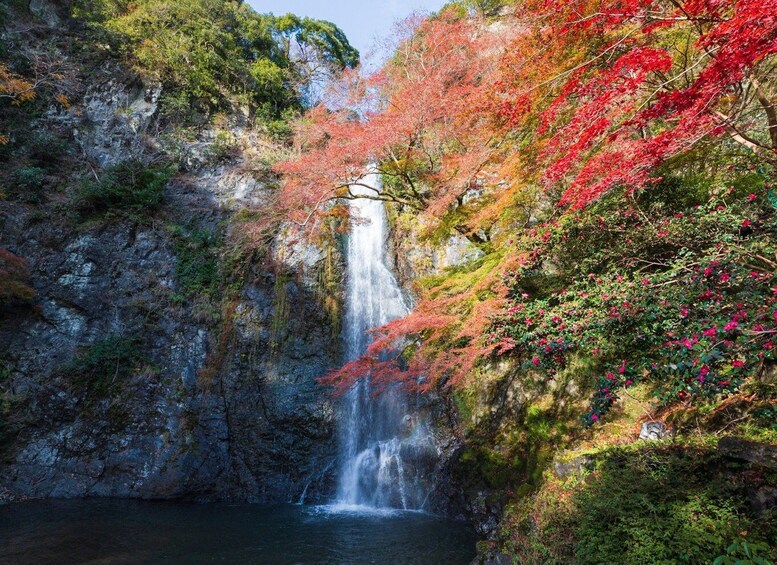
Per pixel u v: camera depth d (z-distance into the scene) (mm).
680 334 4996
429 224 11281
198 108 20484
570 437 7762
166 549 7582
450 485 10086
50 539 8031
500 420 9633
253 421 12625
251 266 14828
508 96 7086
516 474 8547
